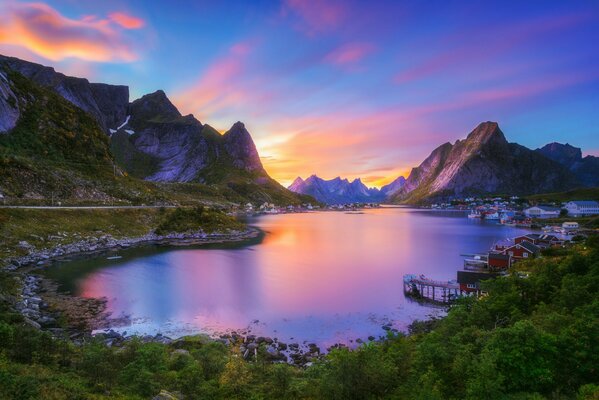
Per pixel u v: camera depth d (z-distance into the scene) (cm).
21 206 11544
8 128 15525
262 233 16888
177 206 16962
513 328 2361
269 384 2812
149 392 2461
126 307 5984
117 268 8531
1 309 4834
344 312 6000
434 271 8944
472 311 3856
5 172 12688
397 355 2770
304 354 4509
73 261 9019
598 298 3288
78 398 2181
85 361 2848
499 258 8206
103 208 13325
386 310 6119
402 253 11506
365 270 9019
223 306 6188
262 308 6134
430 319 5681
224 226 15525
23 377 2266
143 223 13862
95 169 17188
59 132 17300
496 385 1975
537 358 2153
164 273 8256
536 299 3988
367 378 2358
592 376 2162
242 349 4547
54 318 5319
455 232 18012
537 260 7256
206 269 8819
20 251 8719
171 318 5609
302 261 10069
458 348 2559
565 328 2486
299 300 6562
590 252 4912
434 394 2019
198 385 2706
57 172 14750
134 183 18862
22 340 2941
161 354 3281
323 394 2427
